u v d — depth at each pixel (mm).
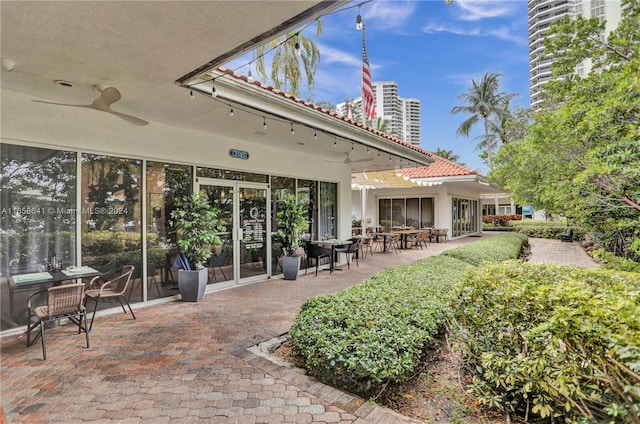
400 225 16922
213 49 2906
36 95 4047
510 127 22641
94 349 3543
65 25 2477
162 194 5484
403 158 8711
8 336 3906
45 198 4285
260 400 2586
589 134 3582
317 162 8578
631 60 3795
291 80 13727
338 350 2664
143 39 2715
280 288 6418
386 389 2641
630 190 3424
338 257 9414
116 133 4859
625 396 1658
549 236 18531
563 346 2029
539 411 2242
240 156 6594
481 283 2771
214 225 5926
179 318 4578
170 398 2625
